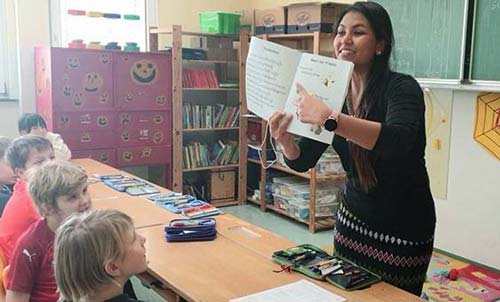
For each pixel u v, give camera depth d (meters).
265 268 1.73
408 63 3.86
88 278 1.19
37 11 4.62
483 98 3.60
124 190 2.93
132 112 4.67
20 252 1.70
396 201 1.65
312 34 4.41
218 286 1.57
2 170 2.44
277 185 4.99
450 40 3.55
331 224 4.53
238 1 5.70
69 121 4.36
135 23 5.16
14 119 4.67
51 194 1.71
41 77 4.46
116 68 4.53
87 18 4.90
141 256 1.29
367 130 1.41
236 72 5.45
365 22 1.55
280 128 1.59
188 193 5.29
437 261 3.85
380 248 1.69
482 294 3.29
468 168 3.76
